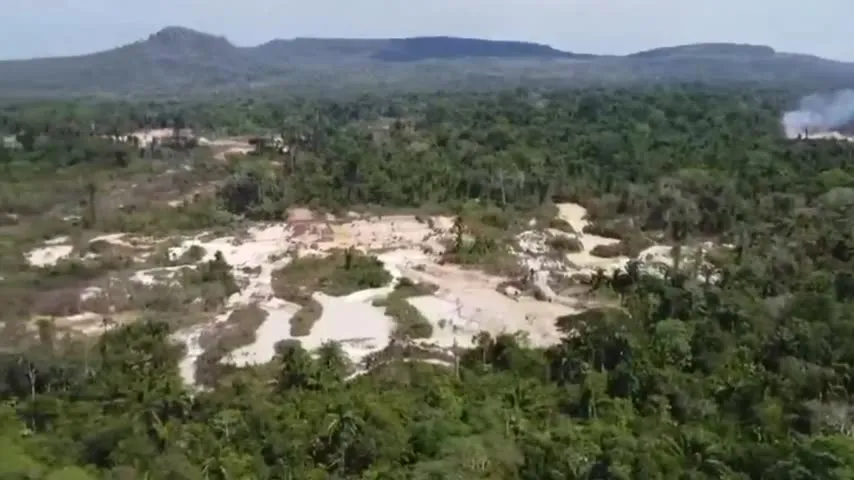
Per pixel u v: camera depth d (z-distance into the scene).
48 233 196.50
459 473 87.50
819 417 97.88
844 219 178.38
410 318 144.12
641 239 192.75
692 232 196.75
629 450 91.25
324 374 115.62
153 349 127.75
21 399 113.44
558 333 137.00
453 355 127.50
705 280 151.12
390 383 114.81
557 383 113.56
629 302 141.62
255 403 106.19
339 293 158.50
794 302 129.62
